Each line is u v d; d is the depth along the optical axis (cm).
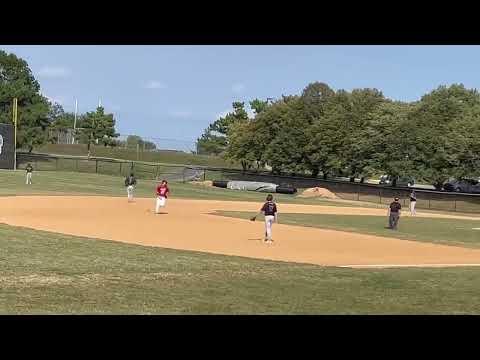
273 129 8350
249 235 2366
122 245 1778
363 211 4834
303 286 1209
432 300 1096
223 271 1379
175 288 1112
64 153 10669
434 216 4969
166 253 1659
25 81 8494
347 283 1274
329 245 2155
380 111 7406
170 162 10612
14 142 6738
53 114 12975
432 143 6788
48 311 859
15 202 3350
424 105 7150
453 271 1577
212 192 5791
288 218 3516
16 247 1571
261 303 1002
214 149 11394
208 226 2652
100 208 3312
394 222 3209
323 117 7881
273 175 8200
